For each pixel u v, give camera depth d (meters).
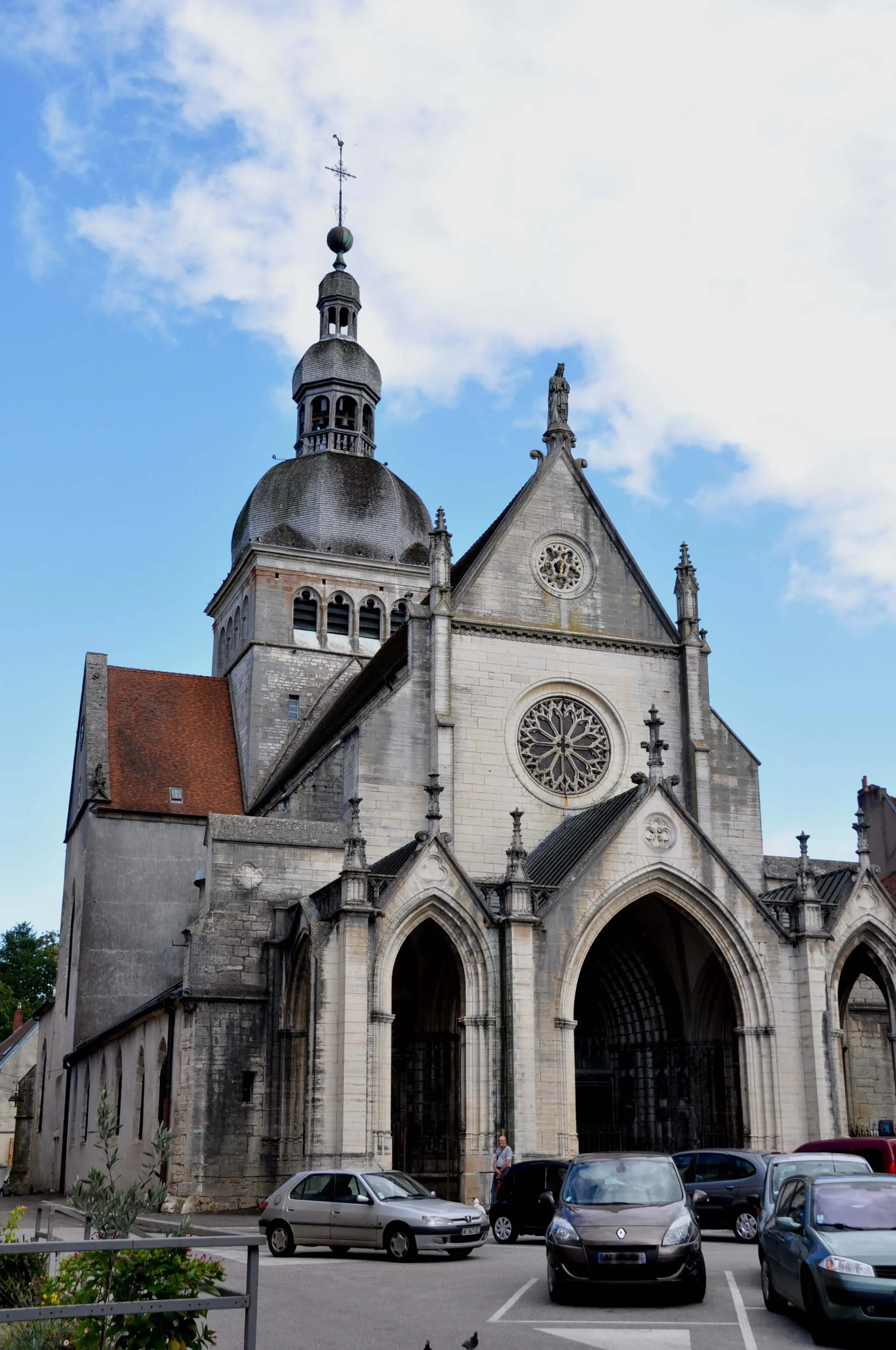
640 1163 26.66
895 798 80.38
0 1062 114.25
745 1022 47.91
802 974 48.31
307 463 84.94
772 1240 22.55
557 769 55.00
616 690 56.66
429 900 45.06
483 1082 44.31
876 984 57.00
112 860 68.00
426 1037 50.72
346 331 91.19
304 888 52.12
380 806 51.84
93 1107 64.50
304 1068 48.06
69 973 72.12
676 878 48.12
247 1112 48.91
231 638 85.50
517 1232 35.56
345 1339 19.72
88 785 69.88
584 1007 55.66
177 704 79.31
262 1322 21.39
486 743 53.91
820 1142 34.81
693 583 58.81
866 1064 58.00
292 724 78.25
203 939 50.38
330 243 94.31
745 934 48.25
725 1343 19.45
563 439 59.22
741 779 57.66
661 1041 53.03
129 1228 14.84
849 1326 19.03
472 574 55.66
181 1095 49.09
